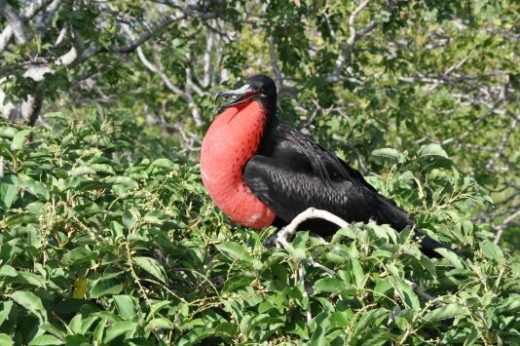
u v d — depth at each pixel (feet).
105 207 26.30
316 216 25.55
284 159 33.37
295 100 62.95
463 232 31.24
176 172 32.89
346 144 53.36
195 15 54.13
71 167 31.53
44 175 30.68
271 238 33.76
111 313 20.83
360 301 22.58
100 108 39.96
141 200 29.09
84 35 47.83
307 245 24.03
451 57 68.49
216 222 32.01
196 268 23.94
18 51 46.01
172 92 81.20
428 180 36.65
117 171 33.86
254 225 33.53
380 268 24.23
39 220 22.54
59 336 19.99
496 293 23.77
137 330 20.39
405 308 21.93
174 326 21.49
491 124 74.49
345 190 33.88
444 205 33.50
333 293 22.70
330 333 21.39
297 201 32.86
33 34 49.60
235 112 32.99
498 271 24.64
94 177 29.48
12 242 21.53
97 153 32.96
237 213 33.04
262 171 32.48
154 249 24.58
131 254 22.34
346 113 57.98
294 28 55.98
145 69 80.48
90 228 23.52
